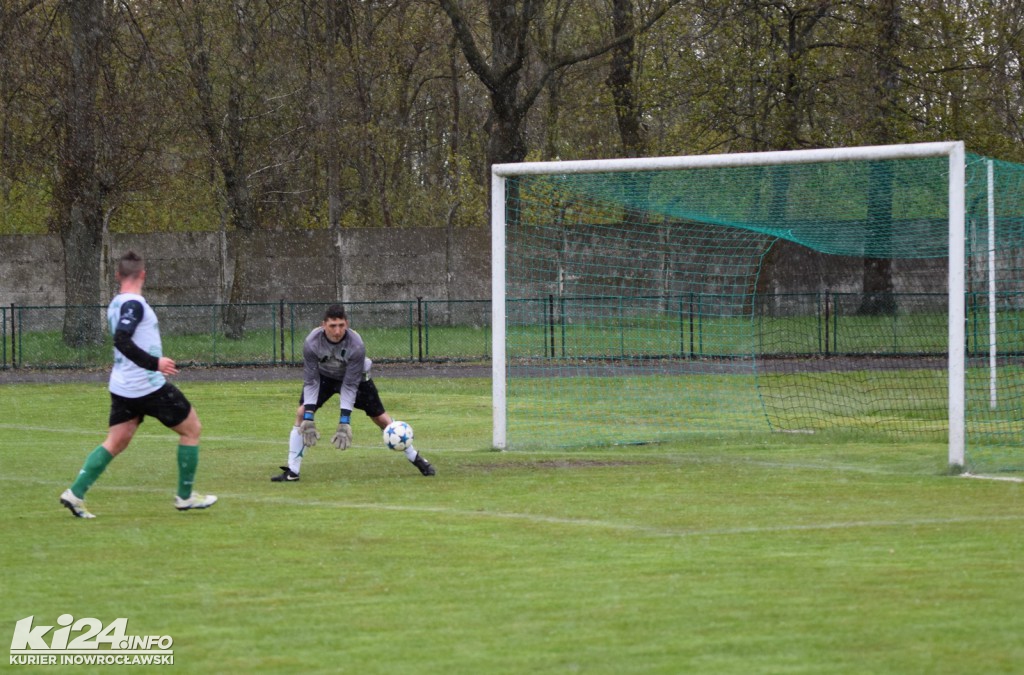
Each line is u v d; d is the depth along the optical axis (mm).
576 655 11898
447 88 104625
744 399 43531
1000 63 69250
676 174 33719
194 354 63781
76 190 64438
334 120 73688
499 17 68625
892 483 23984
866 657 11664
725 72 69688
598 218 48469
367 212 99500
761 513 20359
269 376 57312
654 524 19344
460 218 96562
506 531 18797
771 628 12766
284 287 81812
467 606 13969
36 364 60719
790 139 69000
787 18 71438
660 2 70688
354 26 77500
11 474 26172
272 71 74938
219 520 19969
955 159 25922
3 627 13352
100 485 24438
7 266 80000
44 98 64938
